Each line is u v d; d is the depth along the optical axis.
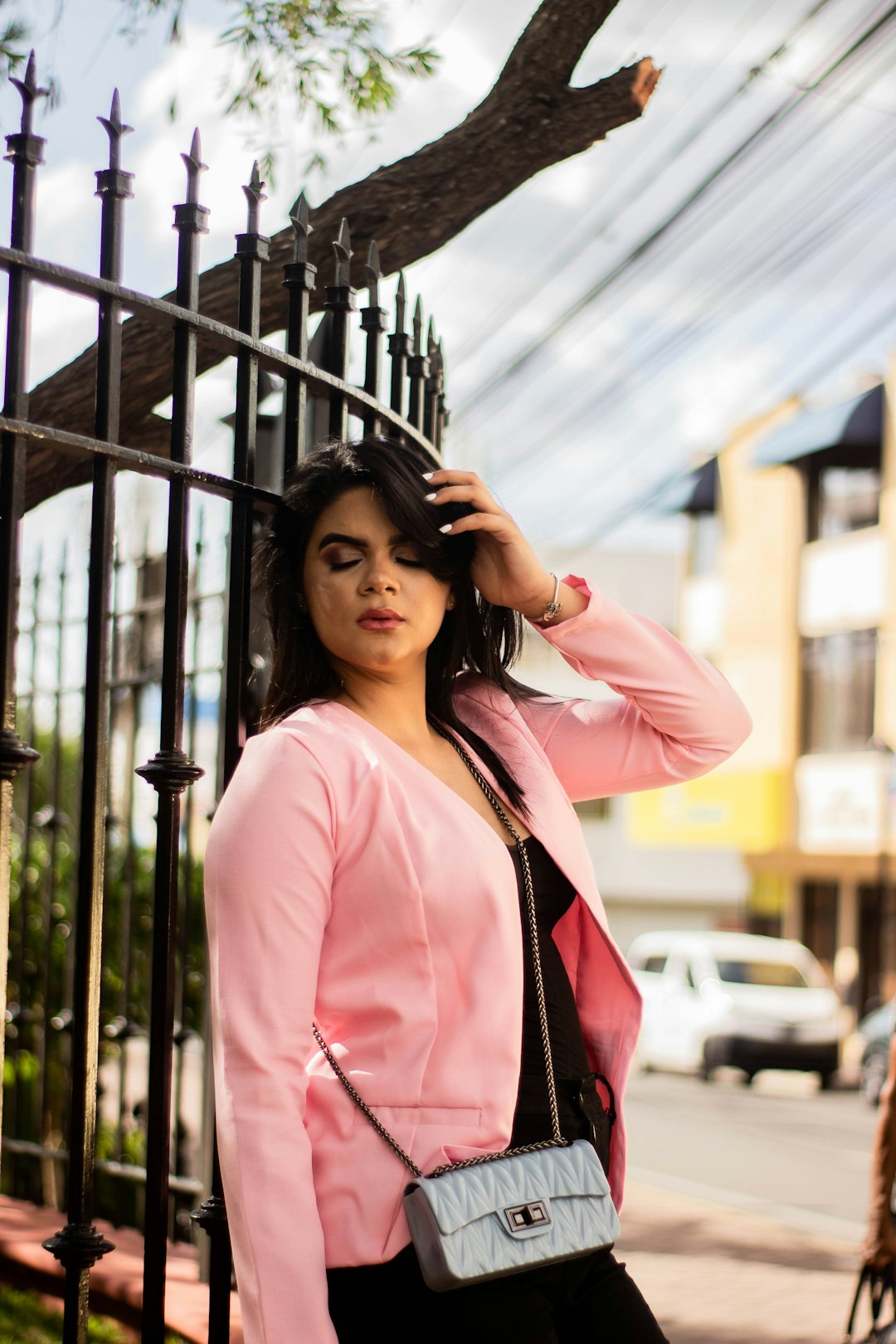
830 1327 5.51
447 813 1.92
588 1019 2.19
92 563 2.06
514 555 2.12
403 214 3.30
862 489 21.25
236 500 2.35
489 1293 1.79
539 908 2.06
